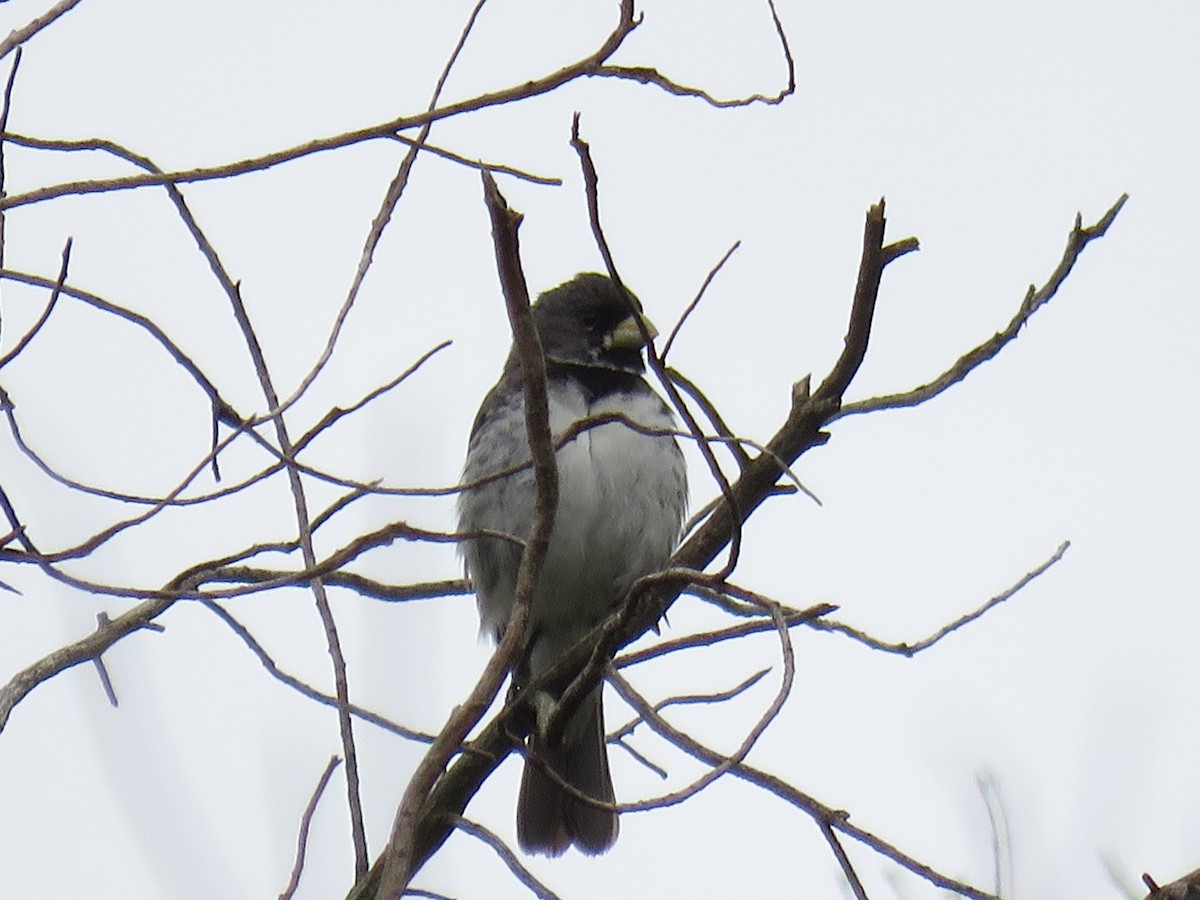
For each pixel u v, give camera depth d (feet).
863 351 22.49
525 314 18.51
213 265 21.95
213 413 19.99
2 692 21.98
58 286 19.24
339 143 18.94
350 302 20.18
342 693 21.52
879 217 21.79
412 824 17.13
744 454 22.82
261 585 20.01
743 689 22.04
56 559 19.44
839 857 19.76
